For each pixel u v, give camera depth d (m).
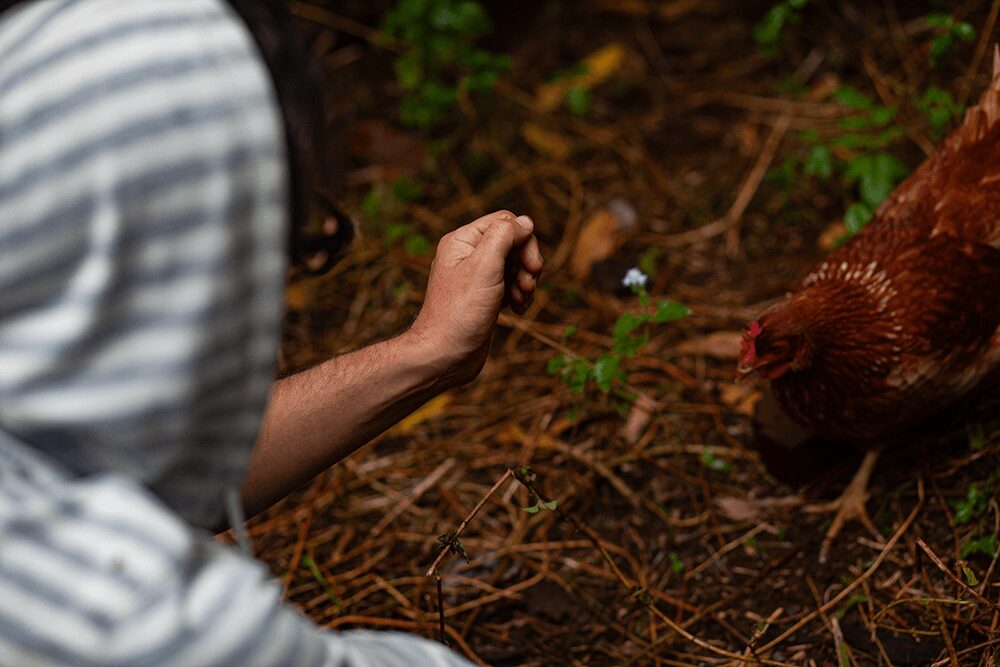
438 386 1.58
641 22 2.70
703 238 2.32
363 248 2.36
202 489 1.06
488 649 1.87
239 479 1.08
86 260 0.93
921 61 2.41
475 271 1.55
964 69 2.39
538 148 2.51
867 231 1.90
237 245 0.99
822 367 1.85
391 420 1.59
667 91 2.57
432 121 2.50
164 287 0.95
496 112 2.58
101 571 0.94
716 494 1.98
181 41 0.98
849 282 1.85
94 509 0.96
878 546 1.88
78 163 0.93
